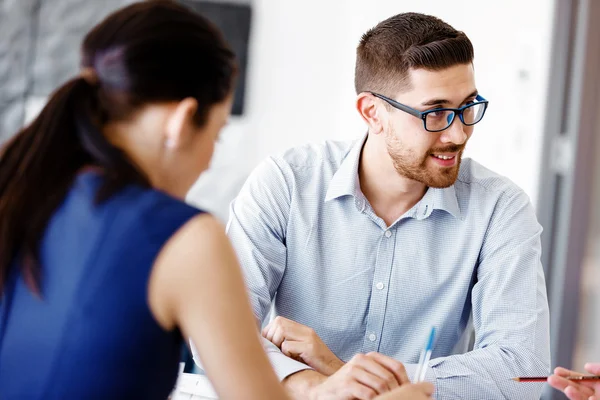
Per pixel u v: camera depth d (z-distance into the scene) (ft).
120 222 2.84
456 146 4.73
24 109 13.67
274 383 2.89
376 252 5.18
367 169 5.19
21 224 2.91
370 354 4.28
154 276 2.79
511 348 4.74
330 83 13.79
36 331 2.82
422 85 4.63
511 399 4.63
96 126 2.92
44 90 13.66
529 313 4.86
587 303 9.92
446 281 5.13
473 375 4.61
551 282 10.56
